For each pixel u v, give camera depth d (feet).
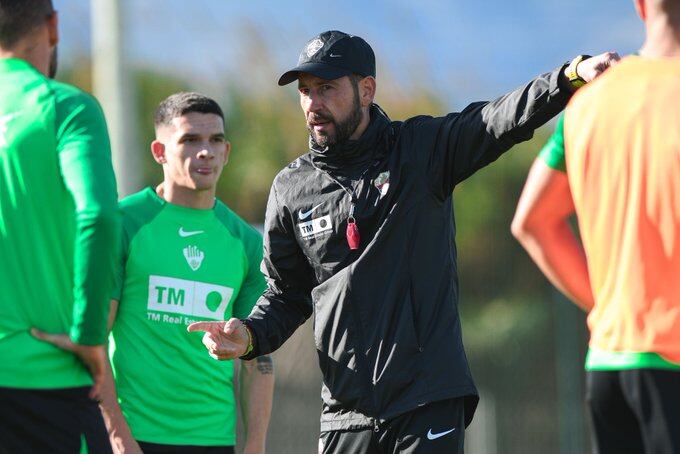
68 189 42.09
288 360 133.69
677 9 37.52
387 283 55.57
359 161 56.59
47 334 42.78
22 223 42.75
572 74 50.55
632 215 36.68
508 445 140.87
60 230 42.98
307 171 58.08
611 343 37.04
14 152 42.83
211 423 64.80
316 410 132.77
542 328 142.51
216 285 65.82
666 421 35.63
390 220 55.52
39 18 44.93
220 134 66.28
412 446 54.60
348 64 56.24
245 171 229.66
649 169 36.42
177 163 65.72
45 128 42.83
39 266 42.75
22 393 42.27
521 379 142.20
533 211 40.70
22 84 43.80
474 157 54.95
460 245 154.71
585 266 40.81
